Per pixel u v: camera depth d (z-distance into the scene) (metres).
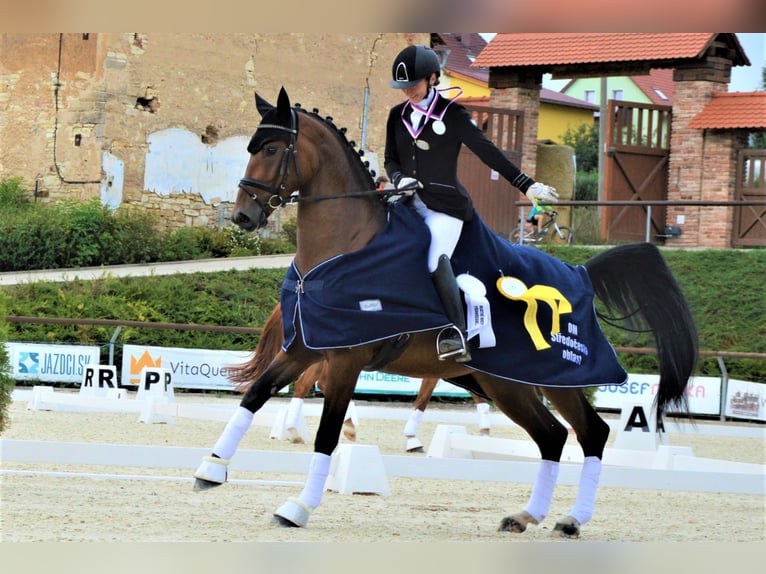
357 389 19.67
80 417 15.27
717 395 19.75
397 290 7.23
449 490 9.99
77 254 26.77
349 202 7.48
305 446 12.67
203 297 22.73
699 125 28.44
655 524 8.47
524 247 8.23
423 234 7.50
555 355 7.66
